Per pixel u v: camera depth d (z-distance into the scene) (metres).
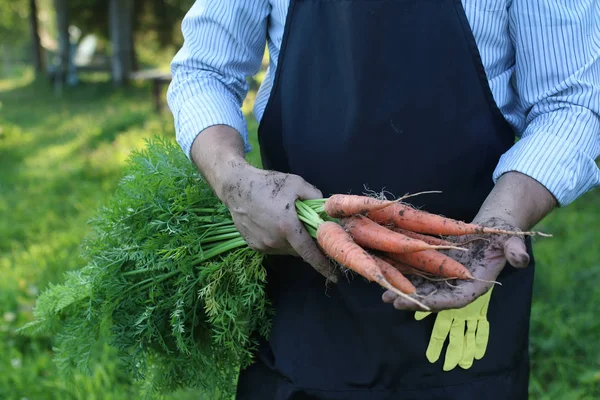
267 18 1.74
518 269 1.69
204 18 1.71
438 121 1.55
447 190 1.59
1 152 8.73
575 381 3.00
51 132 10.58
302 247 1.43
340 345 1.67
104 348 3.27
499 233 1.28
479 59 1.53
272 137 1.74
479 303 1.62
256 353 1.84
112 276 1.79
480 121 1.57
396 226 1.45
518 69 1.58
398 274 1.35
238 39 1.72
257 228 1.47
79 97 16.59
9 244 5.09
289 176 1.47
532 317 3.38
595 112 1.49
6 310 3.83
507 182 1.45
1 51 37.47
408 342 1.62
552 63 1.51
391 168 1.58
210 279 1.72
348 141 1.58
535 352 3.23
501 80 1.58
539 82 1.54
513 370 1.71
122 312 1.85
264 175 1.47
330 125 1.61
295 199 1.45
